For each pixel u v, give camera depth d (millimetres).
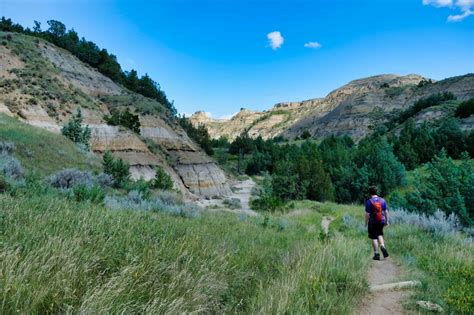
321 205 33188
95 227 5910
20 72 51469
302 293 4871
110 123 56562
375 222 8633
